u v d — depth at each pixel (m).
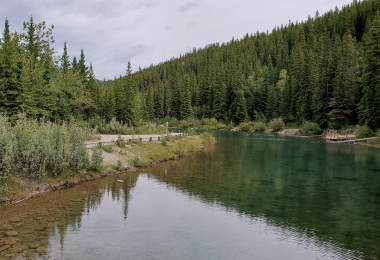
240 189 18.41
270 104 93.25
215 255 9.41
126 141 31.25
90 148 24.19
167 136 37.84
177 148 34.50
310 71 73.88
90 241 10.08
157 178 21.03
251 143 48.44
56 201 14.70
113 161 23.78
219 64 147.00
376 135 45.91
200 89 116.50
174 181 20.23
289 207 14.91
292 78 83.94
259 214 13.80
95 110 56.53
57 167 17.94
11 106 30.62
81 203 14.57
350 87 57.88
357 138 49.56
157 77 176.00
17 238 10.04
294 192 17.83
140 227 11.66
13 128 17.42
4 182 14.70
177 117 114.94
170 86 132.25
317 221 12.96
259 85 103.75
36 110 31.27
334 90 60.47
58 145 18.95
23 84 29.80
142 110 82.12
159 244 10.08
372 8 121.94
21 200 14.56
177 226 11.93
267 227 12.18
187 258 9.10
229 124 98.19
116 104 62.47
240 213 13.89
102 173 21.08
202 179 21.06
